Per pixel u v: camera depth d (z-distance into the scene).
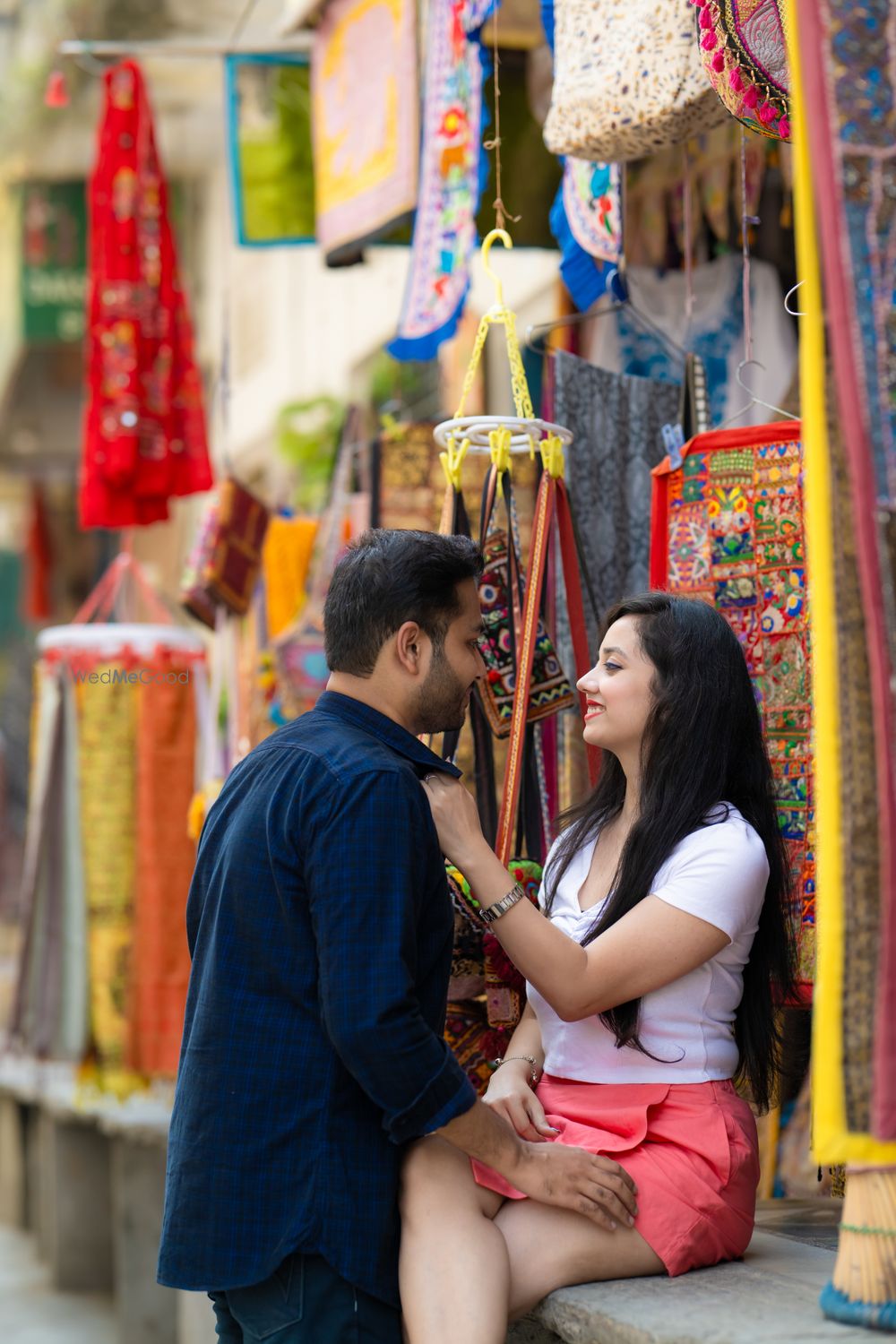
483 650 4.35
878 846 2.89
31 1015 8.18
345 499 7.06
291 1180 3.34
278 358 14.56
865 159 2.90
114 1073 8.09
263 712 7.36
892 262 2.92
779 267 6.32
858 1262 3.13
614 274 5.30
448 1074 3.29
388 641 3.58
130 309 7.61
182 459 7.67
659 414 5.38
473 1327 3.30
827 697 2.91
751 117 4.22
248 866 3.42
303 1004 3.37
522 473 5.18
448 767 3.66
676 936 3.63
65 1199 10.72
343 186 7.20
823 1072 2.91
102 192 7.68
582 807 4.20
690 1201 3.63
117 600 9.01
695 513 4.69
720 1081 3.81
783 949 3.96
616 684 3.90
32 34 13.97
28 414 19.11
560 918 4.04
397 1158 3.48
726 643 3.91
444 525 4.41
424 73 6.37
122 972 8.06
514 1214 3.61
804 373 2.97
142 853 8.05
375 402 11.74
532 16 6.35
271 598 7.45
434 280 6.09
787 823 4.46
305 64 7.94
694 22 4.53
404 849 3.32
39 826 8.12
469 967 4.32
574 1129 3.74
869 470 2.86
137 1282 9.21
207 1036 3.42
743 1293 3.44
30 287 15.27
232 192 7.87
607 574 5.20
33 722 8.59
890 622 2.86
